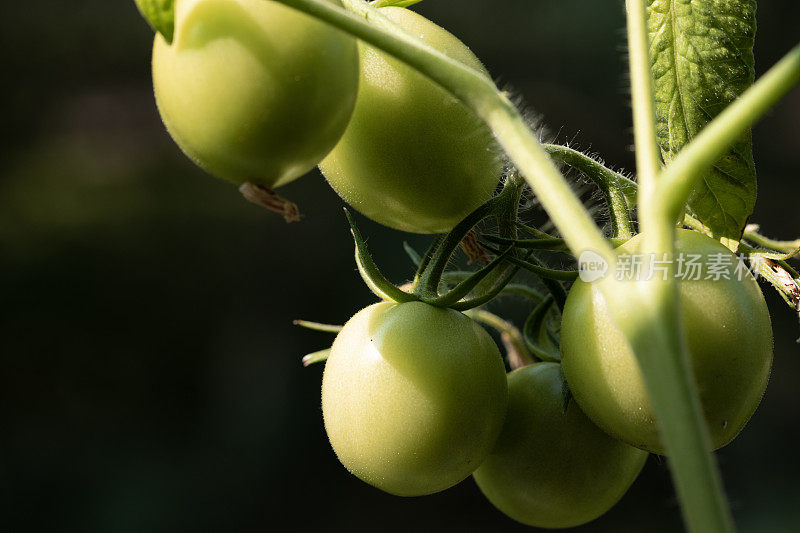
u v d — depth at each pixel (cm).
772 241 45
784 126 181
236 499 154
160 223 178
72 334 166
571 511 44
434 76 37
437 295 43
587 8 190
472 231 44
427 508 157
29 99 192
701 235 40
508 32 193
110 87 196
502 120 37
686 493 35
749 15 42
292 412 162
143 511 150
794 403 153
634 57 38
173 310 170
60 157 186
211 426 162
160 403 164
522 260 42
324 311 170
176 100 39
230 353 168
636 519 147
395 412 42
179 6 39
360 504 156
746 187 42
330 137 39
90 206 180
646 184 37
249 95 38
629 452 44
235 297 173
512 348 49
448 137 42
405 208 43
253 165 39
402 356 42
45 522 149
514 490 44
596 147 181
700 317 39
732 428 40
